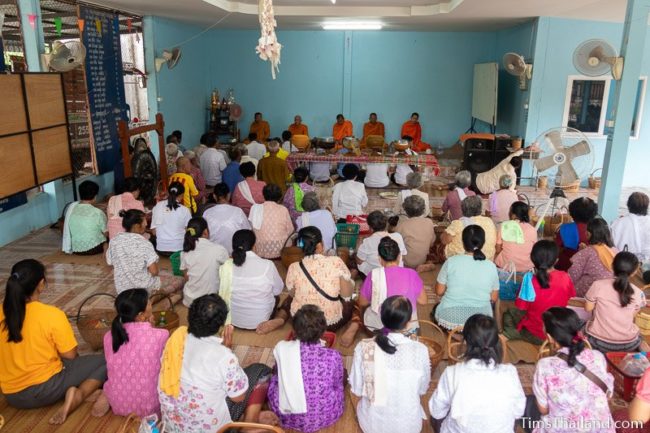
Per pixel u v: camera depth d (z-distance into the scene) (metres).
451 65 10.34
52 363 2.77
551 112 8.30
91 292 4.38
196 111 10.11
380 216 4.18
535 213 6.51
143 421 2.17
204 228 3.93
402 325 2.39
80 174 6.83
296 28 10.03
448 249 4.39
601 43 5.71
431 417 2.65
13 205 5.59
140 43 9.19
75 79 6.44
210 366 2.34
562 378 2.16
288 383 2.52
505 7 6.83
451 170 9.14
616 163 5.72
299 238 3.52
